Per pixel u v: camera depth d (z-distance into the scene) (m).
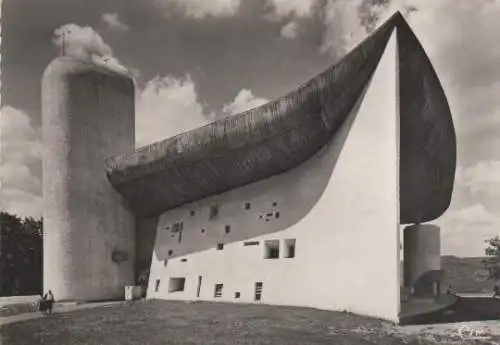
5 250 33.38
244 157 21.58
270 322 16.34
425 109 20.78
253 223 22.41
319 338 14.03
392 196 16.80
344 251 18.36
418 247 25.20
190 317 18.11
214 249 23.59
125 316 19.23
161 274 25.86
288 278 20.34
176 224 26.09
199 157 22.59
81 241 26.48
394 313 16.22
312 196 20.33
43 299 21.31
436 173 25.86
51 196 26.59
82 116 27.30
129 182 26.50
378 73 18.00
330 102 18.59
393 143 17.02
